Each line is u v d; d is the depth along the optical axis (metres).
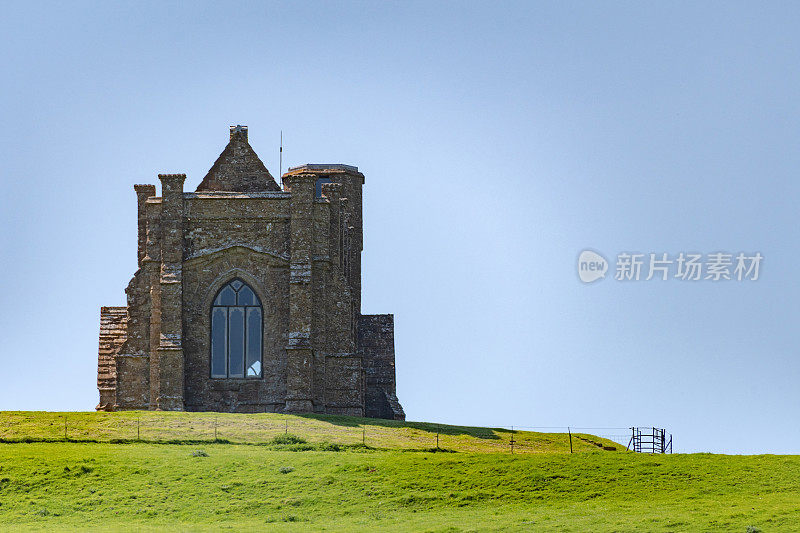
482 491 179.38
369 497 177.88
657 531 158.00
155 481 183.88
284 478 184.62
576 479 183.88
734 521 160.38
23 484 182.88
